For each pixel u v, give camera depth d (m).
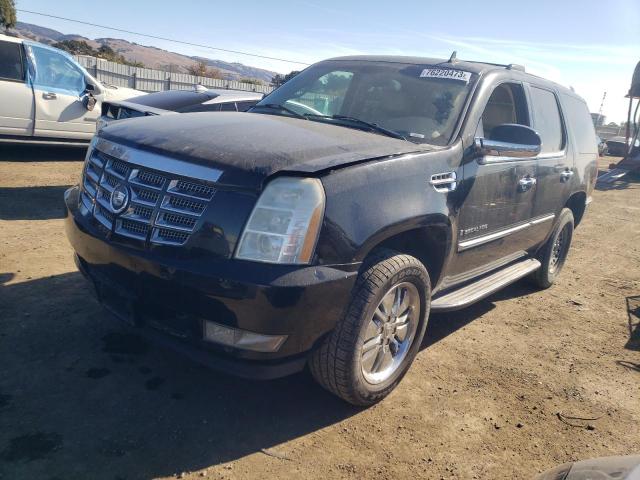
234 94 7.82
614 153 28.17
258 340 2.52
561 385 3.74
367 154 2.90
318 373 2.89
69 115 8.84
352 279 2.66
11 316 3.64
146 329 2.82
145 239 2.66
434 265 3.50
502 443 3.01
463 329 4.53
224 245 2.49
